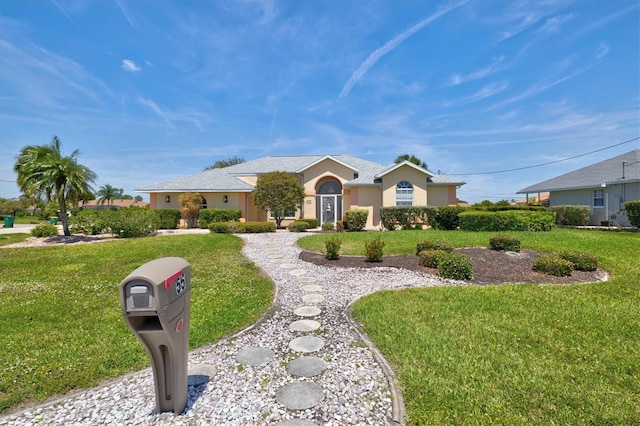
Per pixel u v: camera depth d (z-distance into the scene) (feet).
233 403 8.94
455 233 43.01
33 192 48.73
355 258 30.68
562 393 9.11
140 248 37.99
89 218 55.52
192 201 66.54
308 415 8.43
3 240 50.98
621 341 12.59
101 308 17.63
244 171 80.64
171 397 8.36
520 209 52.42
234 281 23.20
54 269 27.68
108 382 10.23
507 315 15.42
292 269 27.14
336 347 12.55
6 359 11.64
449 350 11.81
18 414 8.64
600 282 21.75
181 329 8.20
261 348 12.53
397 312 15.94
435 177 67.15
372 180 63.72
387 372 10.54
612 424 7.91
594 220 69.82
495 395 9.05
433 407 8.62
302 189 63.21
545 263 24.61
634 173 63.46
